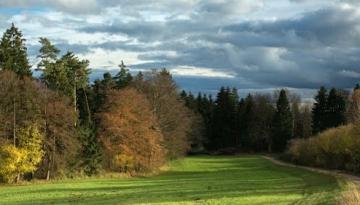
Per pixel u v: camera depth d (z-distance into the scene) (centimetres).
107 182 7712
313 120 16275
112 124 9288
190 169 11375
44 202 4572
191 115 14225
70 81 9800
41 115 7912
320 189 5144
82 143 8888
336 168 9100
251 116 18375
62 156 8106
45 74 9162
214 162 13862
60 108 8019
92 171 8950
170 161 12006
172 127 10731
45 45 9156
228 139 18388
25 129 7619
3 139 7419
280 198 4216
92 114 10712
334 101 15762
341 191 4319
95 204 4144
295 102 19125
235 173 9738
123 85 11531
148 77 10600
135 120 9462
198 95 19500
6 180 7394
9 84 7694
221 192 5047
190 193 5003
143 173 9594
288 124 16938
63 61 9419
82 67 10006
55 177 8125
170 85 10675
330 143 9138
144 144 9512
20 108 7756
